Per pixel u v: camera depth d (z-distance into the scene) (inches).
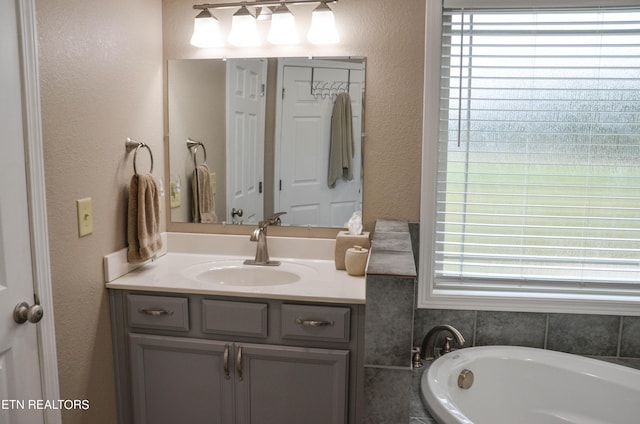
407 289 58.6
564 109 86.7
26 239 60.3
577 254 90.0
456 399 78.8
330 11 86.4
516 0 83.7
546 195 88.7
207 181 95.4
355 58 89.4
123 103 80.7
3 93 56.2
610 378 79.9
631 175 87.0
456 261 92.0
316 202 93.2
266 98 92.3
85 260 72.0
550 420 82.2
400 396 60.6
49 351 64.1
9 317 58.1
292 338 74.7
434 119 87.0
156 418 80.1
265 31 92.0
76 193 69.4
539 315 88.6
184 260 91.9
